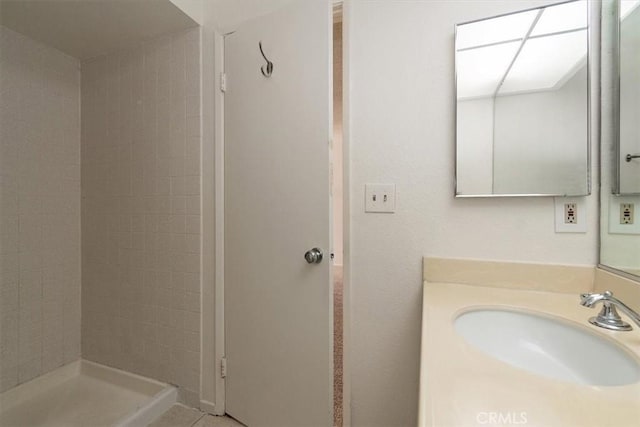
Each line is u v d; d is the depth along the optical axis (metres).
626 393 0.44
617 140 0.88
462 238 1.09
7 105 1.50
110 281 1.71
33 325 1.60
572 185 0.96
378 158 1.18
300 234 1.23
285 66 1.24
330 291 1.18
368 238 1.20
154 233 1.58
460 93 1.07
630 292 0.76
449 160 1.10
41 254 1.63
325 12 1.16
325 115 1.17
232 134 1.39
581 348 0.73
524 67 1.01
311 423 1.21
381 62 1.17
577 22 0.95
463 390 0.45
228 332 1.41
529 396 0.44
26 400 1.54
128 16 1.39
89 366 1.76
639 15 0.80
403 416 1.17
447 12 1.09
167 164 1.54
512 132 1.02
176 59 1.51
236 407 1.40
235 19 1.40
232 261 1.40
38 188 1.62
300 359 1.23
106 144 1.71
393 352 1.18
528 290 1.00
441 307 0.84
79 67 1.79
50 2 1.30
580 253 0.96
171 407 1.49
